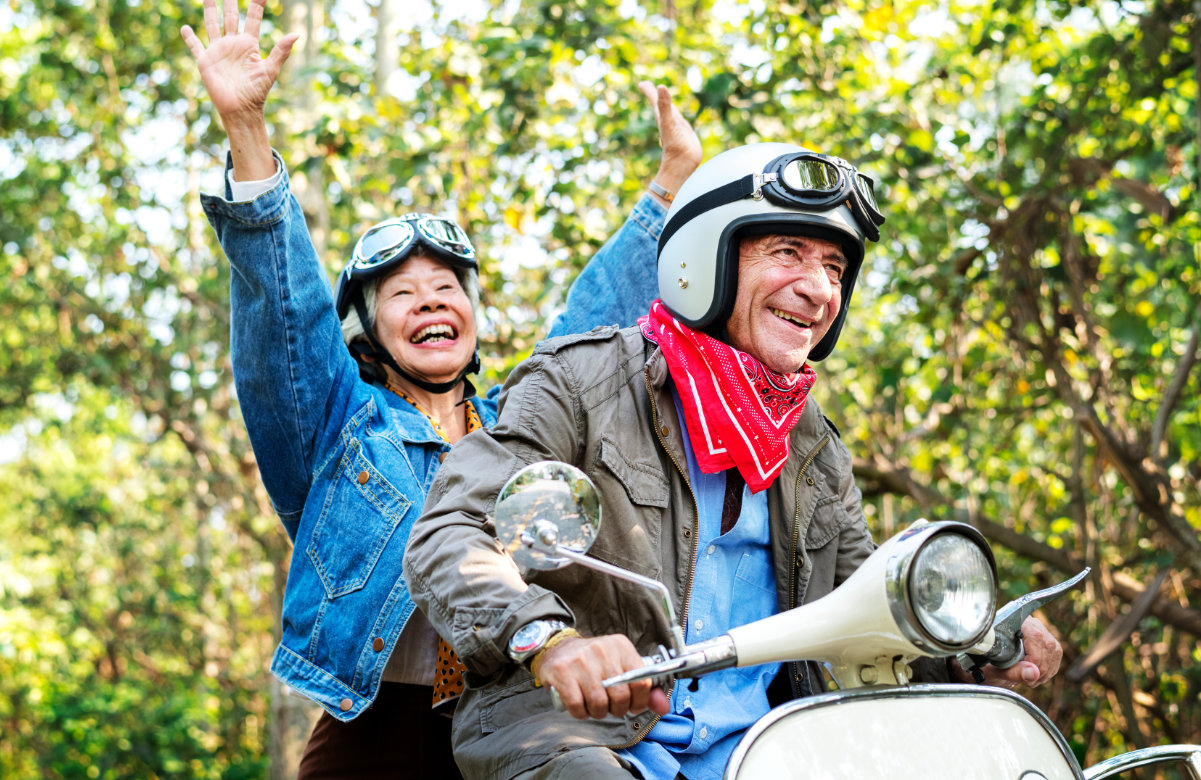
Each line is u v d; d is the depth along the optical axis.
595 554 1.88
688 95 6.92
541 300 7.32
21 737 14.78
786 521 2.03
